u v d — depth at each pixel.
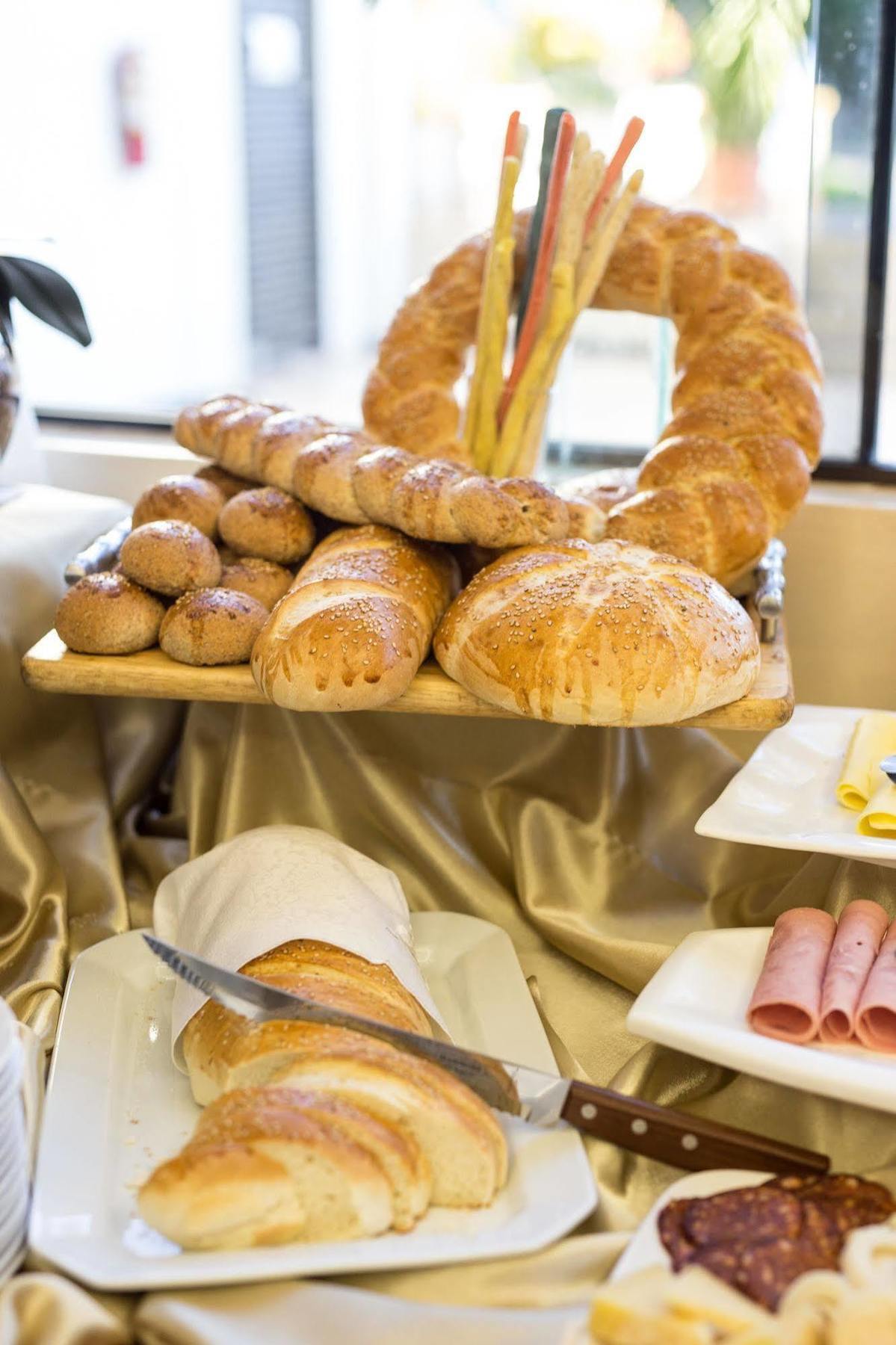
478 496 0.80
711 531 0.87
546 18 1.30
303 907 0.76
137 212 2.29
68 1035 0.75
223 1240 0.58
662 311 1.03
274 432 0.92
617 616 0.74
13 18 1.52
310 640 0.76
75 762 0.98
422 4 1.42
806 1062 0.63
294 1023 0.67
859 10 1.10
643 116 1.22
